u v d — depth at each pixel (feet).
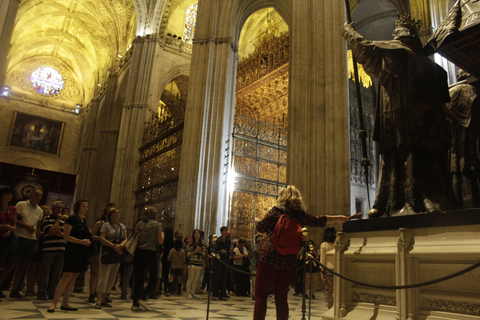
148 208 18.33
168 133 64.03
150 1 83.20
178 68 84.23
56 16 112.78
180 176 49.47
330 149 31.76
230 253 26.78
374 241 10.79
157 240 18.31
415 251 9.39
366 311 10.43
